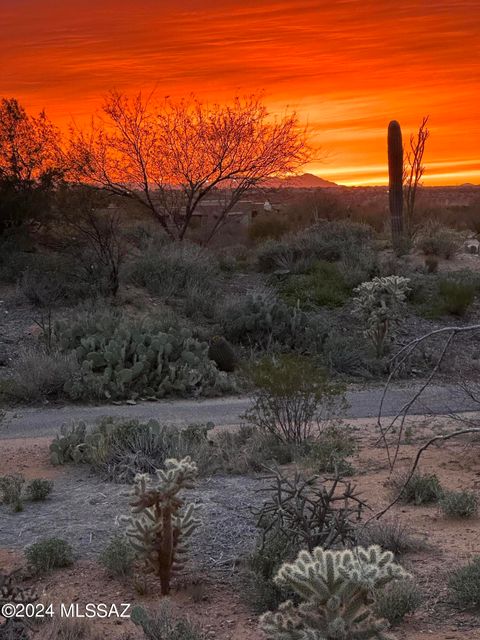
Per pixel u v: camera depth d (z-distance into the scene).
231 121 25.52
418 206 38.56
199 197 26.30
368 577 3.56
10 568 6.25
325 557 3.64
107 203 24.17
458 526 7.08
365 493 8.09
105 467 9.17
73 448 9.91
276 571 5.63
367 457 9.73
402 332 19.52
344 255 24.44
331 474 8.90
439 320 20.56
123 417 12.80
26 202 22.52
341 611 3.65
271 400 11.73
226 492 8.17
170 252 22.86
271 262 24.27
